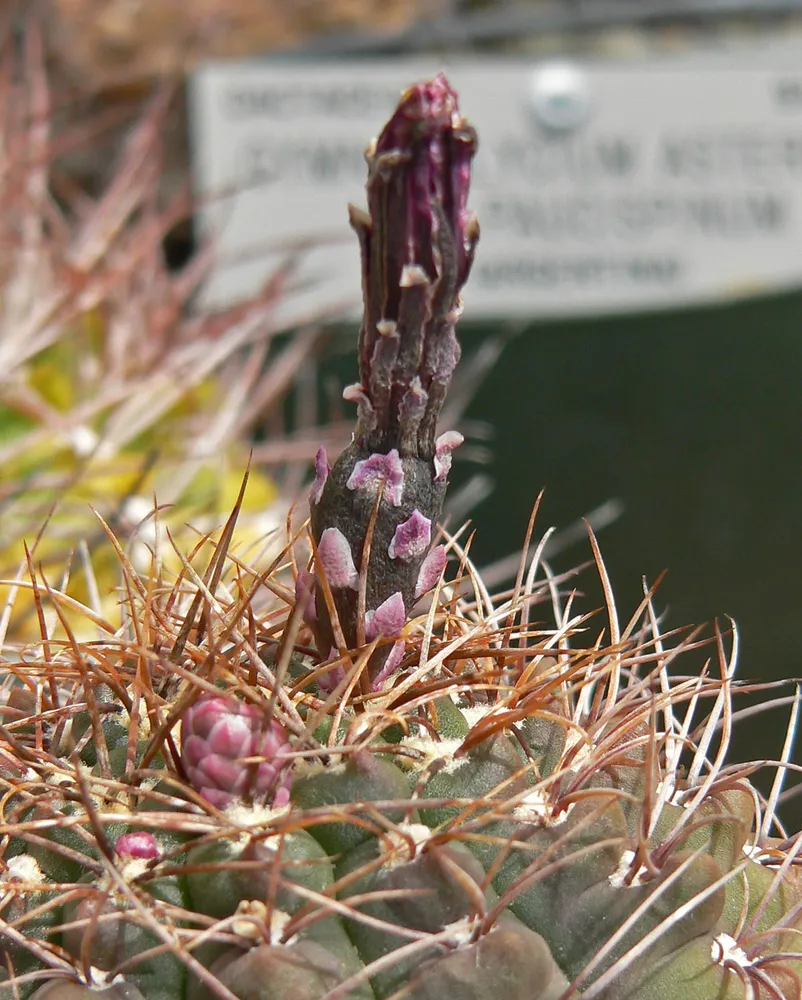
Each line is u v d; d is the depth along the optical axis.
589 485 0.44
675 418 0.44
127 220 0.51
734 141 0.40
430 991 0.17
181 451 0.34
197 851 0.18
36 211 0.38
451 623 0.20
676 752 0.20
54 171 0.51
